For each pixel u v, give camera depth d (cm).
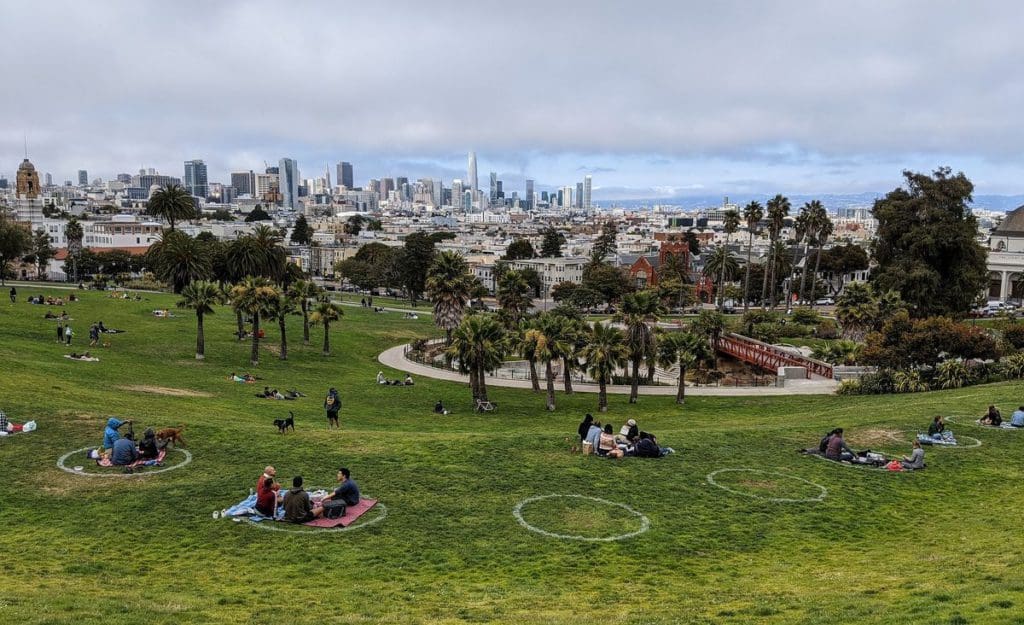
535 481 3103
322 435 3734
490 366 6806
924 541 2542
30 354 6762
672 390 8050
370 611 1869
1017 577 1919
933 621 1579
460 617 1833
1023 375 6975
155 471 3050
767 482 3189
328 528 2533
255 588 2033
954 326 7219
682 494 3012
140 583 2030
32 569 2081
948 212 10731
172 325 10344
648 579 2202
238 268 13088
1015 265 17838
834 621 1695
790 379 8488
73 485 2859
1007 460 3569
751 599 1961
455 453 3438
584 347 7094
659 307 7281
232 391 6638
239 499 2759
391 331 12175
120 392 5459
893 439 3975
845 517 2811
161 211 13750
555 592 2073
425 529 2564
